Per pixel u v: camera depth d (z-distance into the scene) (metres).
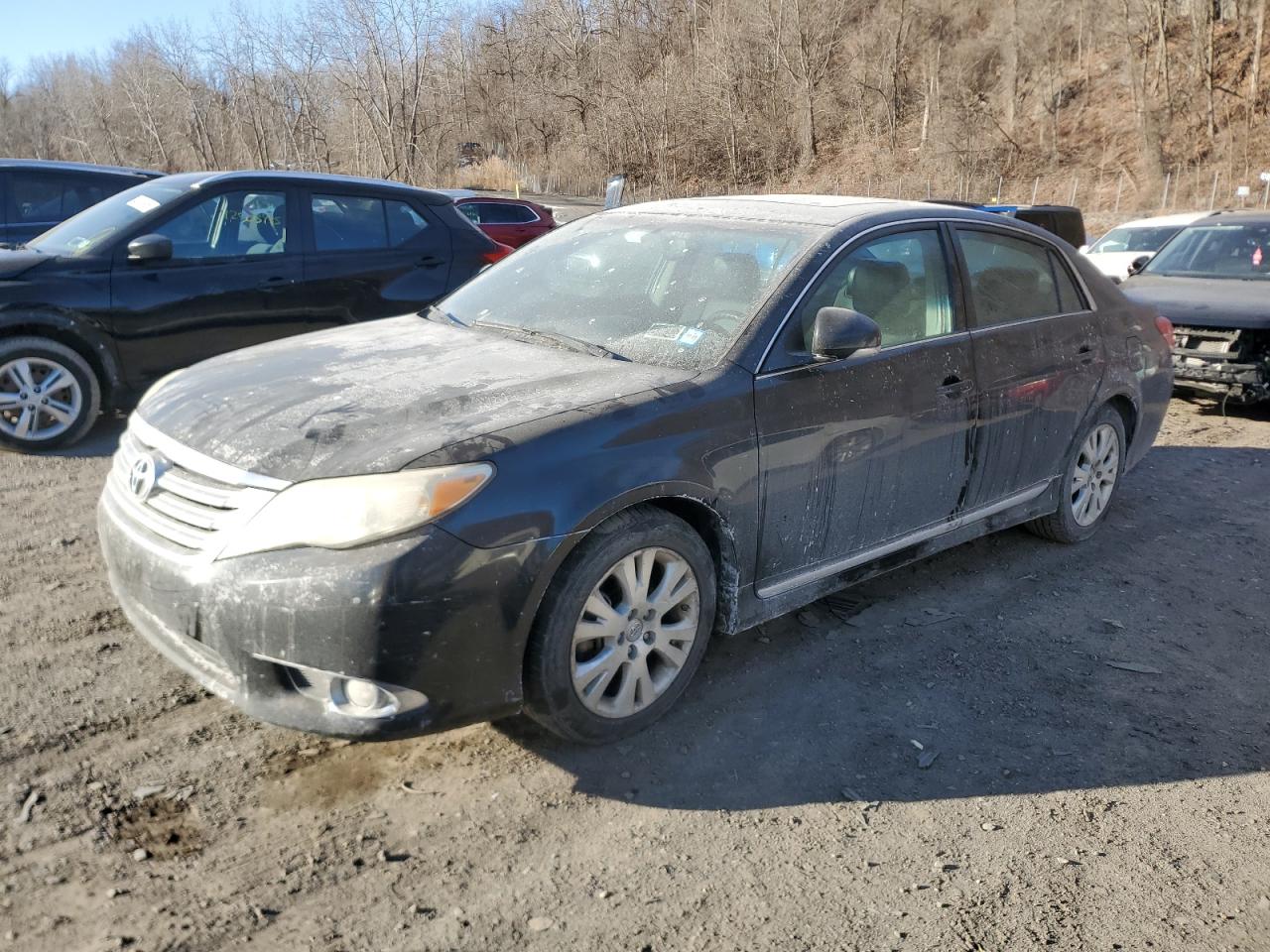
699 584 3.29
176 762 2.98
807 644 3.96
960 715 3.50
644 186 61.94
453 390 3.21
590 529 2.91
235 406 3.16
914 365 3.91
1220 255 9.13
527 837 2.76
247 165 60.47
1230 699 3.71
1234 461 6.95
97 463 5.93
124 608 3.10
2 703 3.22
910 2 58.59
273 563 2.68
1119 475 5.32
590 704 3.06
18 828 2.64
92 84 73.38
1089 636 4.16
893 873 2.69
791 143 60.34
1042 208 14.95
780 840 2.80
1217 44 46.31
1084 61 51.41
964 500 4.30
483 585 2.73
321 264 6.97
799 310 3.60
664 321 3.68
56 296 5.97
